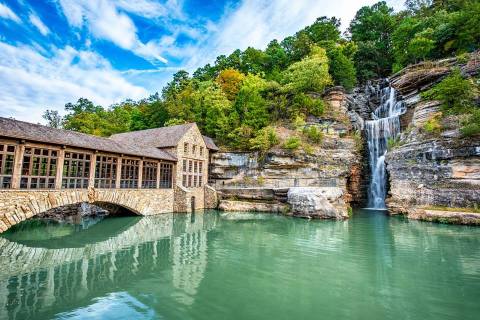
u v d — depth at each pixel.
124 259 13.81
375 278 11.29
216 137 44.22
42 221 25.75
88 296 9.34
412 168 28.41
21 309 8.30
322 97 43.12
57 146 20.80
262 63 58.53
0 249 15.99
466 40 38.53
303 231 21.05
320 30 56.16
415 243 17.23
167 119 54.00
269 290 9.97
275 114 41.97
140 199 27.88
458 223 23.33
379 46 53.97
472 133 24.73
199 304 8.75
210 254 14.73
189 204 32.09
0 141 17.58
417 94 36.28
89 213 29.80
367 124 40.38
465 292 9.89
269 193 33.56
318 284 10.60
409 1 62.09
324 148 35.12
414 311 8.45
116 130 58.84
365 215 29.48
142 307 8.51
